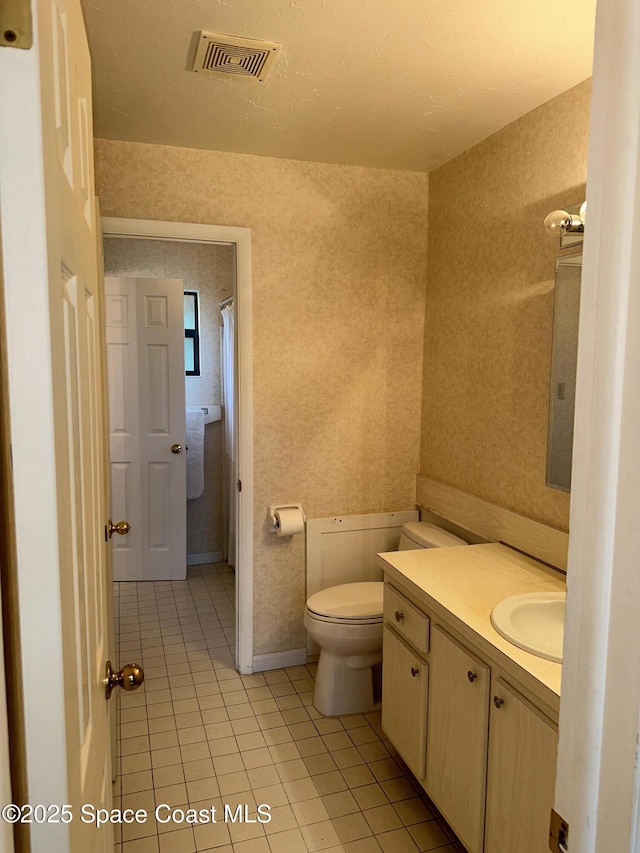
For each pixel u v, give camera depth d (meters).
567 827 0.66
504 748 1.54
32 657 0.53
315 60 1.86
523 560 2.21
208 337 4.30
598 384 0.59
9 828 0.49
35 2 0.49
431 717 1.92
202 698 2.73
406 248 3.02
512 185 2.35
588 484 0.61
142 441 3.93
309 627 2.58
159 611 3.62
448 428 2.87
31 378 0.51
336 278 2.92
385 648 2.26
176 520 4.04
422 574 2.06
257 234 2.77
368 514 3.09
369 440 3.06
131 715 2.59
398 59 1.85
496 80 1.98
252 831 1.96
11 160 0.50
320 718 2.59
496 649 1.53
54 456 0.52
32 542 0.52
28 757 0.54
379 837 1.94
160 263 4.16
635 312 0.55
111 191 2.56
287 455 2.93
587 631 0.61
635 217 0.55
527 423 2.28
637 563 0.56
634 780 0.57
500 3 1.56
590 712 0.61
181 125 2.38
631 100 0.55
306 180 2.82
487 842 1.62
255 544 2.92
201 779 2.20
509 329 2.38
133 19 1.64
